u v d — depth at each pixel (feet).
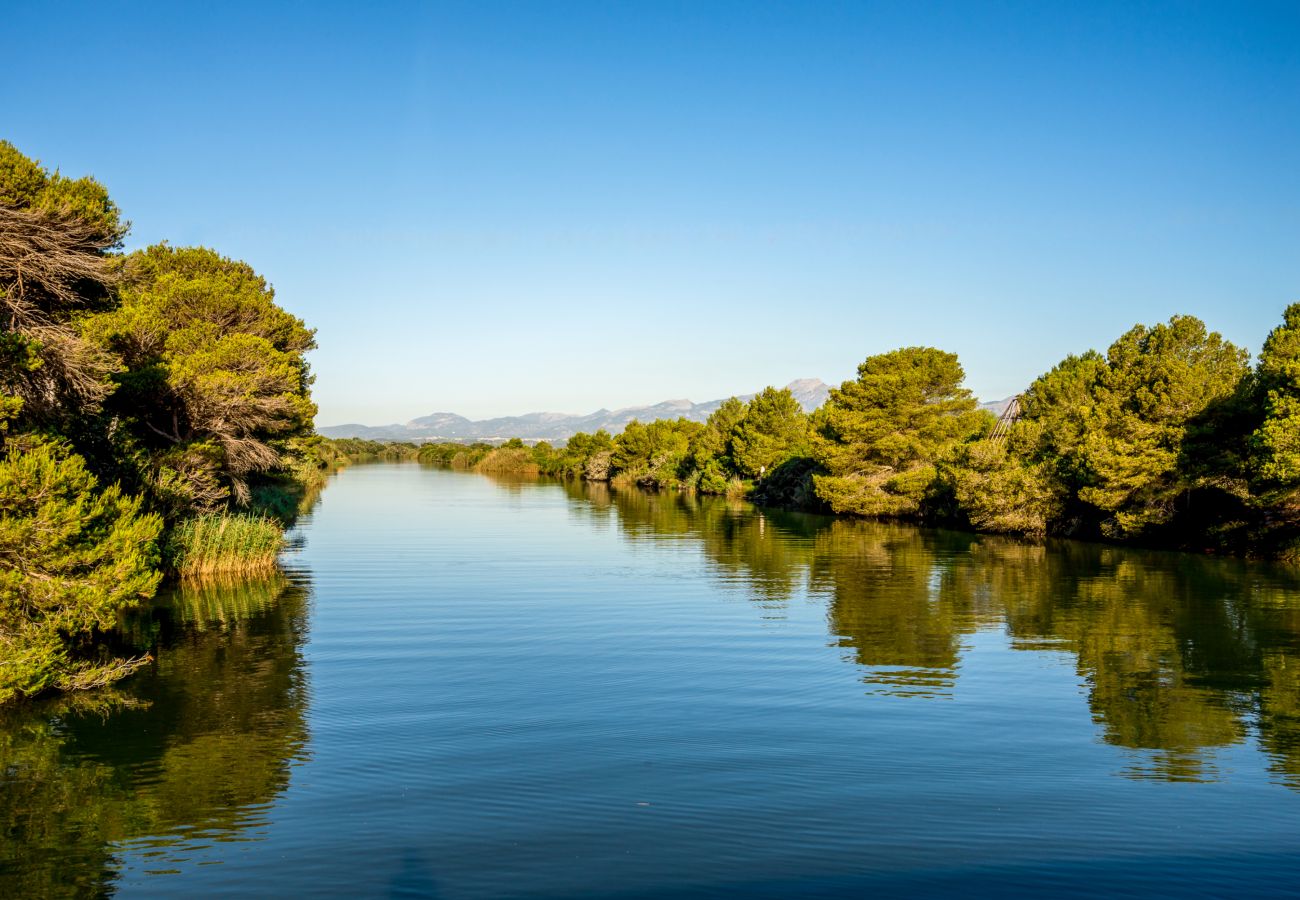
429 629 55.72
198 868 23.24
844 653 49.24
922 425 160.97
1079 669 45.50
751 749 33.01
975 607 63.93
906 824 26.27
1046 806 27.68
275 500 142.72
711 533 126.31
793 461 199.00
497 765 31.17
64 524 36.09
